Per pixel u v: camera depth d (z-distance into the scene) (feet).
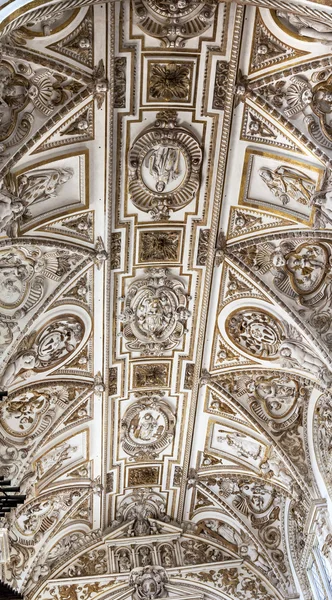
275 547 67.26
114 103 46.19
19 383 55.21
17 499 42.75
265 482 65.31
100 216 51.16
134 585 66.23
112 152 48.21
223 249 53.21
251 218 51.67
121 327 58.13
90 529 69.77
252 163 49.08
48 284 52.06
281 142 46.98
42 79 42.60
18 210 45.03
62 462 64.34
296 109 45.24
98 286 54.85
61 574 66.80
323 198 46.91
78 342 57.11
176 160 49.93
